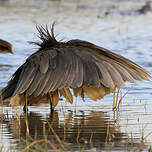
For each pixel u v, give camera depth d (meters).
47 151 9.45
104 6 33.56
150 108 13.09
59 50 12.12
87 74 11.31
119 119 12.04
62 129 11.21
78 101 14.13
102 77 11.23
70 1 35.81
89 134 10.74
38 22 27.42
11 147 9.79
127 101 13.91
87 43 12.48
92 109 13.20
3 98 12.55
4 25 26.45
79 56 11.77
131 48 21.31
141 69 12.29
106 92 12.51
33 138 10.45
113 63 11.84
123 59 12.18
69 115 12.58
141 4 33.91
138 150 9.52
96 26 26.66
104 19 28.94
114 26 26.75
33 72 11.76
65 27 26.09
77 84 11.16
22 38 23.20
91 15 30.19
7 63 18.80
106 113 12.72
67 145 9.83
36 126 11.52
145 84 15.90
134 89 15.29
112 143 10.02
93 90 12.46
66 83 11.30
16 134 10.82
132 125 11.45
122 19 28.94
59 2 35.34
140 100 13.98
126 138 10.40
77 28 25.89
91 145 9.80
